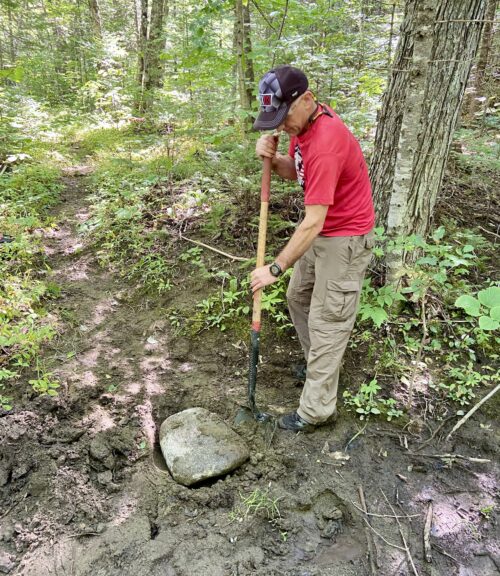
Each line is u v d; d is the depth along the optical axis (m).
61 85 11.57
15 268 3.98
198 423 2.67
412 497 2.38
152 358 3.25
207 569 2.08
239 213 4.34
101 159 6.43
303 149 2.20
